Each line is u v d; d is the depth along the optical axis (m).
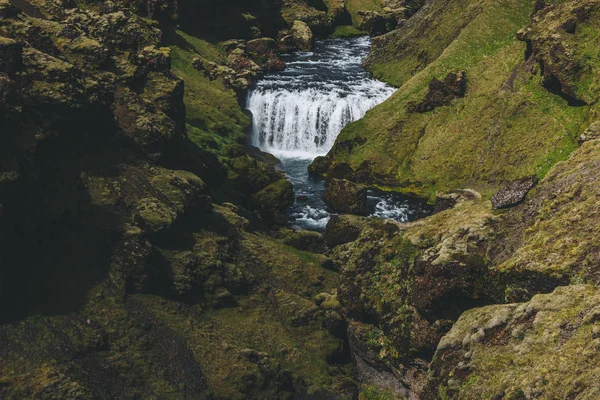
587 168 32.34
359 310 35.62
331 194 56.88
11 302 32.28
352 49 98.62
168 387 31.69
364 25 108.00
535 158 51.66
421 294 31.50
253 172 57.59
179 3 82.69
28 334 31.16
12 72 38.22
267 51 89.50
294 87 76.38
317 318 38.97
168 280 37.06
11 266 33.34
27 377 29.20
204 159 52.34
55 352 30.88
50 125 38.91
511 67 60.50
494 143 55.53
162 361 32.75
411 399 32.81
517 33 59.19
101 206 39.25
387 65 83.00
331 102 71.25
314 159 65.88
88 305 33.88
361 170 60.28
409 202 56.25
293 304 39.38
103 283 35.16
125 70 49.97
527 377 23.98
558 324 25.17
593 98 51.50
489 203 34.94
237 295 39.44
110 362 31.70
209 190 47.59
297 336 37.94
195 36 84.62
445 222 34.75
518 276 29.25
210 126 65.62
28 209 34.56
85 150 41.72
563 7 56.53
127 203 40.00
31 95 38.53
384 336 34.28
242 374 33.09
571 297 26.03
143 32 55.34
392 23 109.25
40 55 40.28
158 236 39.06
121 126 45.06
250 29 93.94
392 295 33.94
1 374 29.09
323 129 72.00
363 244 36.66
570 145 50.59
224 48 86.56
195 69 76.06
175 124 50.53
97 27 52.47
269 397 33.16
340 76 83.06
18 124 36.28
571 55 52.91
